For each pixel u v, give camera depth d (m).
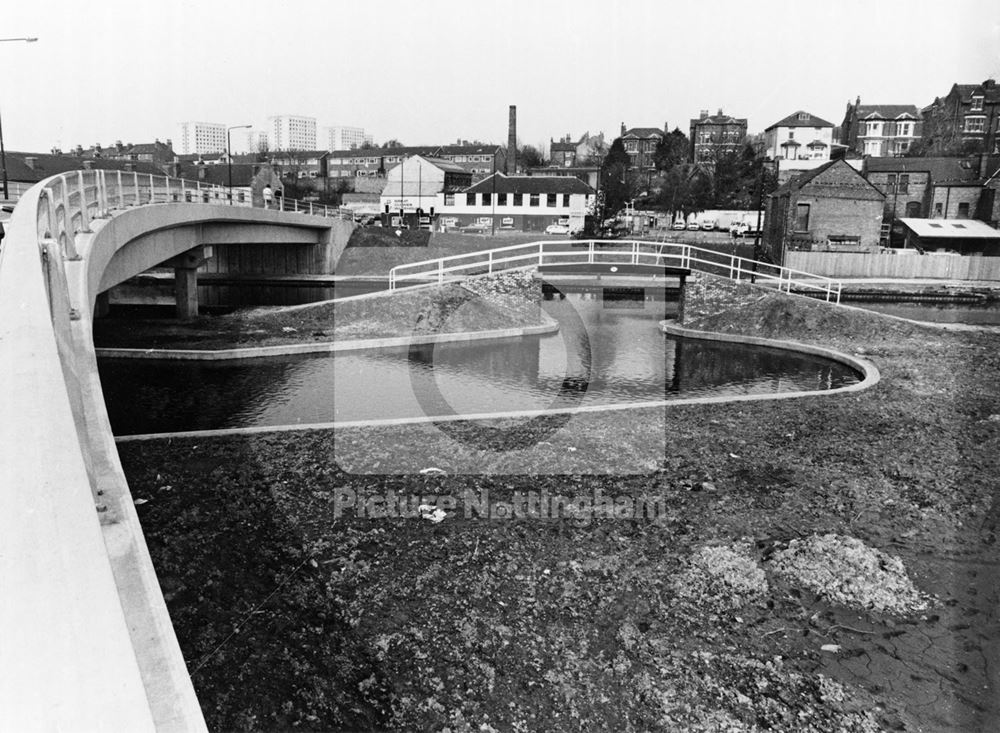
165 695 2.50
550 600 7.73
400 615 7.41
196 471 11.27
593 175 84.62
